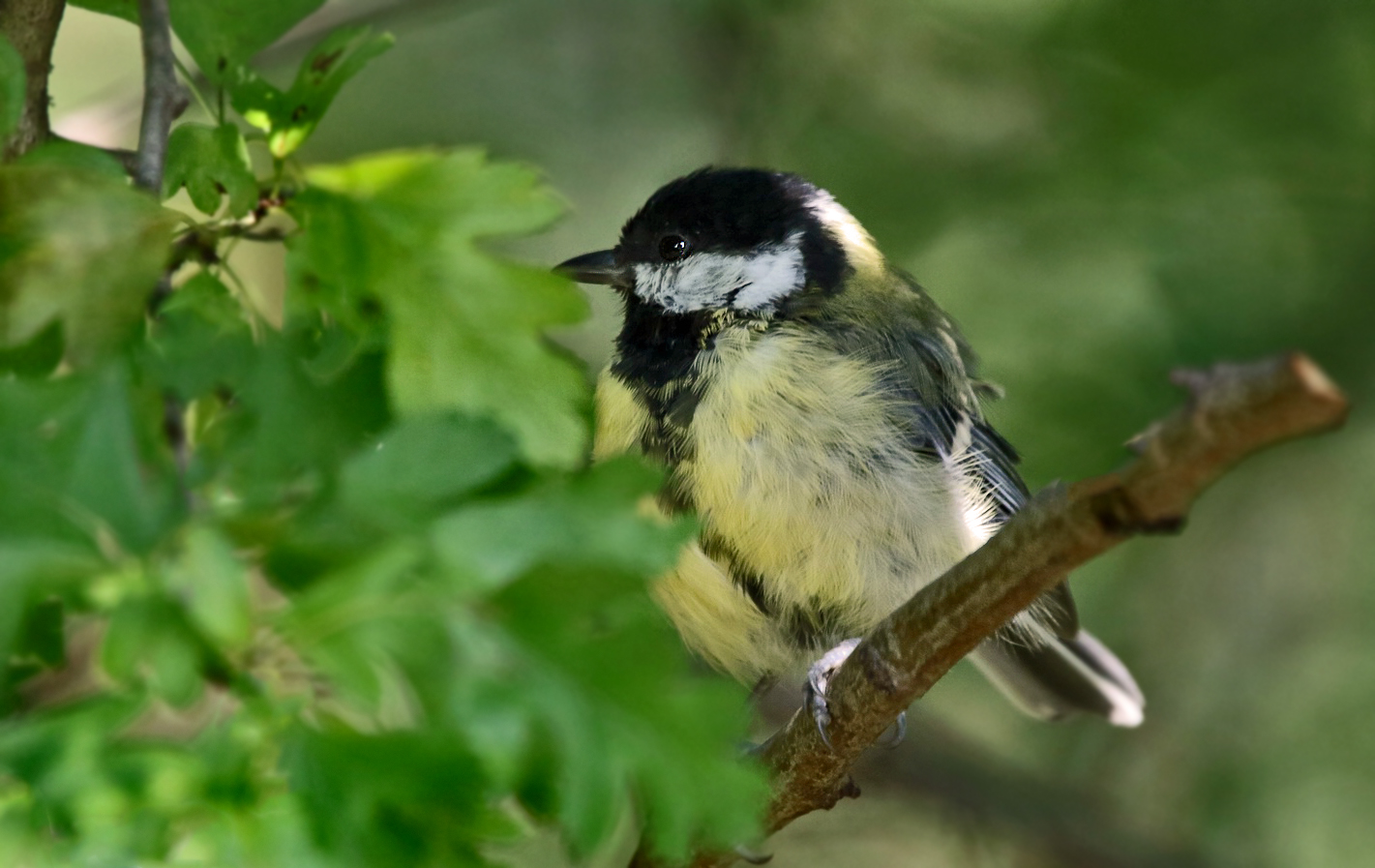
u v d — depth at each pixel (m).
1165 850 10.71
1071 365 10.32
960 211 10.85
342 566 3.37
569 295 4.11
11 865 3.12
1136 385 10.16
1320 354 10.41
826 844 11.15
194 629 3.25
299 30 8.53
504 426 3.89
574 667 3.49
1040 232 10.73
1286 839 10.92
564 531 3.46
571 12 12.02
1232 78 10.59
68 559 3.35
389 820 3.41
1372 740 11.14
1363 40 10.55
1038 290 10.64
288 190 4.28
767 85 11.41
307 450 3.94
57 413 3.53
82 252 3.65
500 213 4.17
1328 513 11.76
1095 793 11.16
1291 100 10.59
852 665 5.45
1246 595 11.70
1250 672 11.49
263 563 3.51
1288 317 10.36
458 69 11.90
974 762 10.92
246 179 4.18
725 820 3.49
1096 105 10.75
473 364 4.04
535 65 11.99
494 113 11.80
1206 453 3.46
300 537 3.46
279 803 3.26
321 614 3.27
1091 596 11.82
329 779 3.29
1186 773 11.24
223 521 3.43
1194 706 11.48
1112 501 3.97
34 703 4.14
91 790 3.16
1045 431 10.12
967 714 12.09
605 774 3.44
